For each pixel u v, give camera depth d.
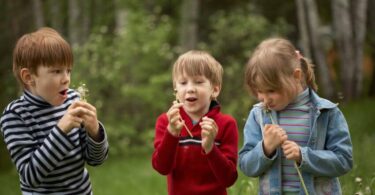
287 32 16.73
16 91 14.21
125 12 14.90
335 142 3.26
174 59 13.60
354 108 12.36
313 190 3.23
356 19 14.39
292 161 3.28
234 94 13.04
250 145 3.40
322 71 14.80
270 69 3.12
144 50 12.73
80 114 3.12
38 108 3.28
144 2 15.60
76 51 12.88
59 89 3.22
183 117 3.53
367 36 16.39
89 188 3.46
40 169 3.07
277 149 3.24
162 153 3.36
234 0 18.78
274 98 3.19
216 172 3.33
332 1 14.77
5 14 15.16
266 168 3.25
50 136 3.09
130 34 13.12
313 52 15.46
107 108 12.88
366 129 9.76
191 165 3.46
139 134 12.95
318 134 3.26
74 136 3.32
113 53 13.23
